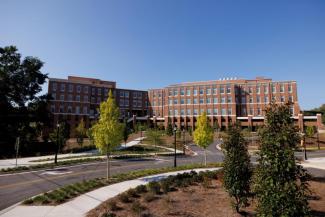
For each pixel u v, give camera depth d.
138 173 21.19
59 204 12.30
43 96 46.44
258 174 6.98
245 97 75.19
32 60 45.25
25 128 43.56
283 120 6.85
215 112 74.38
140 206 11.38
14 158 34.19
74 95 73.38
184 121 77.50
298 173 6.62
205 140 27.66
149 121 86.44
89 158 32.75
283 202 6.36
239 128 11.28
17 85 43.09
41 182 18.45
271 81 73.12
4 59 42.38
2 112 40.91
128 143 53.91
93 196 13.73
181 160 33.56
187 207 11.56
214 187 15.67
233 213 10.69
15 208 11.73
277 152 6.60
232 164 10.69
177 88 80.06
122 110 86.94
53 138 42.44
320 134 58.44
